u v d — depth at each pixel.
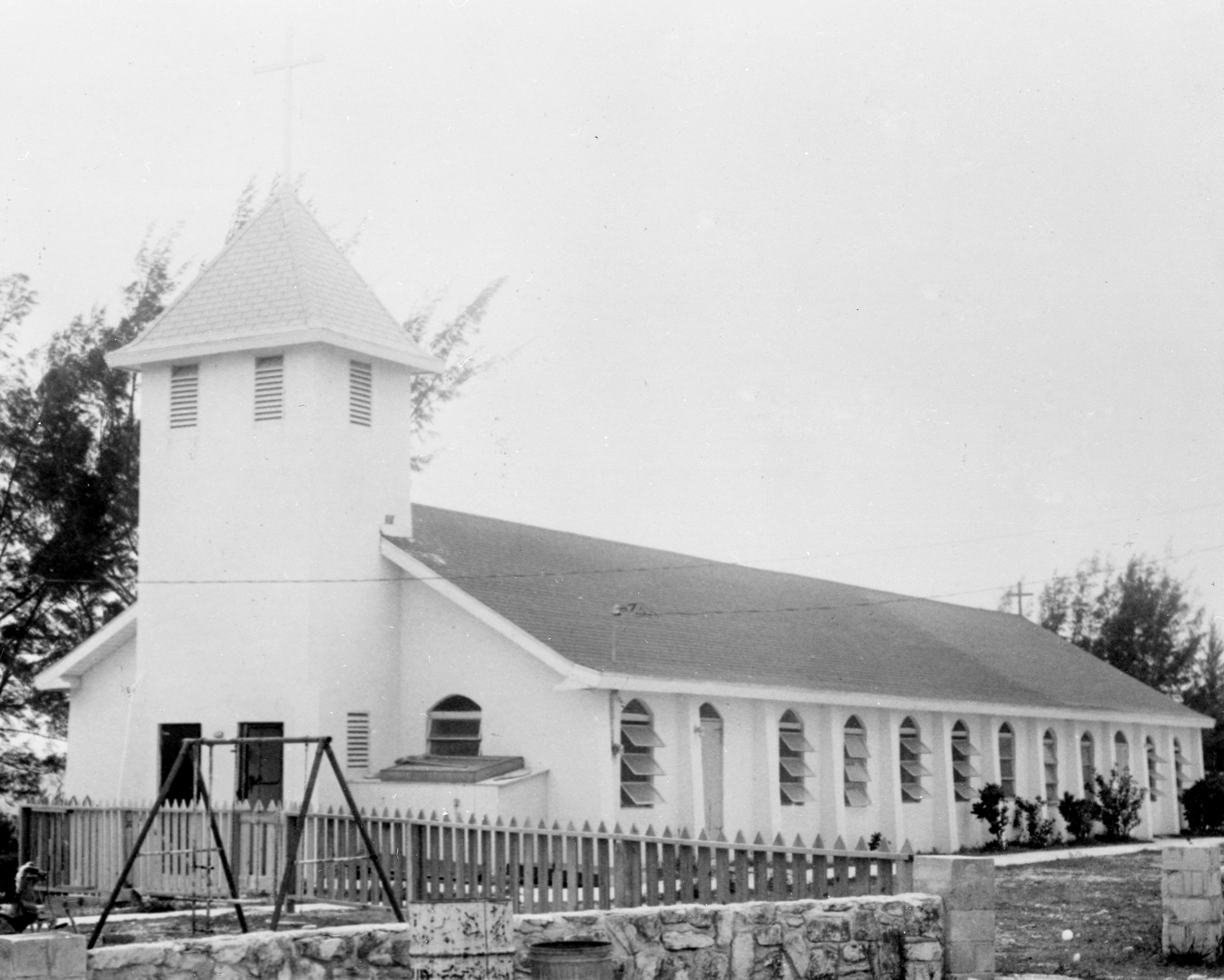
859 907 14.39
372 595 29.33
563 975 11.80
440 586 28.83
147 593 29.64
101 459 43.75
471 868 20.52
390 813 25.66
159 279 45.94
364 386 29.69
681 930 13.41
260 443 28.81
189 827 23.39
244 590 28.62
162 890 22.33
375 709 29.06
